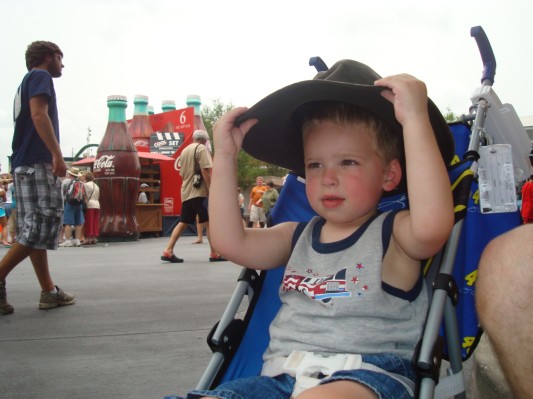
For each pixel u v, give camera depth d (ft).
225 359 6.36
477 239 6.62
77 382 10.07
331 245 6.14
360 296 5.65
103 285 20.53
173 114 66.49
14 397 9.34
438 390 5.56
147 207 55.93
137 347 12.26
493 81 7.13
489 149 6.69
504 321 4.57
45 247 15.28
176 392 9.62
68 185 42.93
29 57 15.65
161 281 21.57
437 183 5.24
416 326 5.66
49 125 14.37
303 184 7.58
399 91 5.39
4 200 46.16
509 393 7.45
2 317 15.03
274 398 5.39
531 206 19.92
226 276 22.95
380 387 4.82
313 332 5.77
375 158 6.06
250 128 6.70
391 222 5.96
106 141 48.47
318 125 6.20
